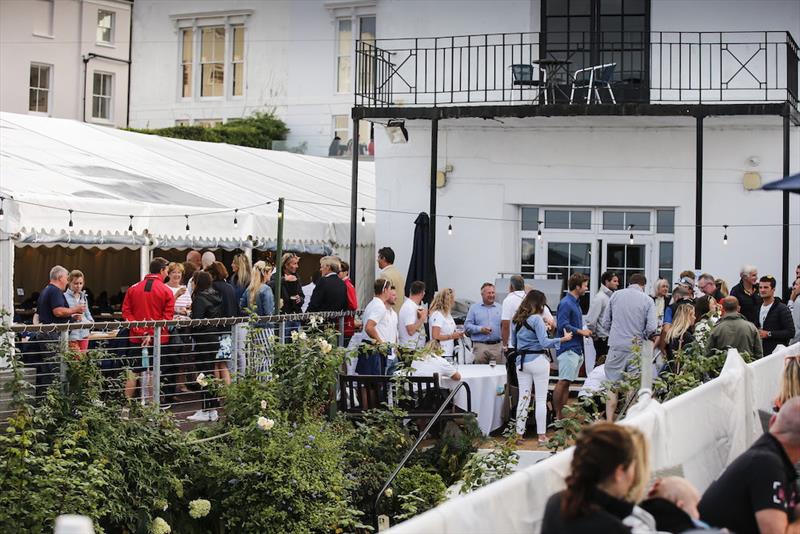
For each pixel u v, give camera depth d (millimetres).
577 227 18453
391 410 12273
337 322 14492
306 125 35031
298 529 10602
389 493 11398
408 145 18812
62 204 13836
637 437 4633
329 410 12562
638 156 18062
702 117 16781
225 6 36031
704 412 7668
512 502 4926
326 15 34844
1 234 13211
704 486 7508
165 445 10602
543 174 18312
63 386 10023
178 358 12992
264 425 10891
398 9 19234
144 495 10172
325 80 34875
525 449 12773
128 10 37531
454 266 18594
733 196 17766
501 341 14609
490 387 13359
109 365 12219
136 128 34750
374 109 17859
